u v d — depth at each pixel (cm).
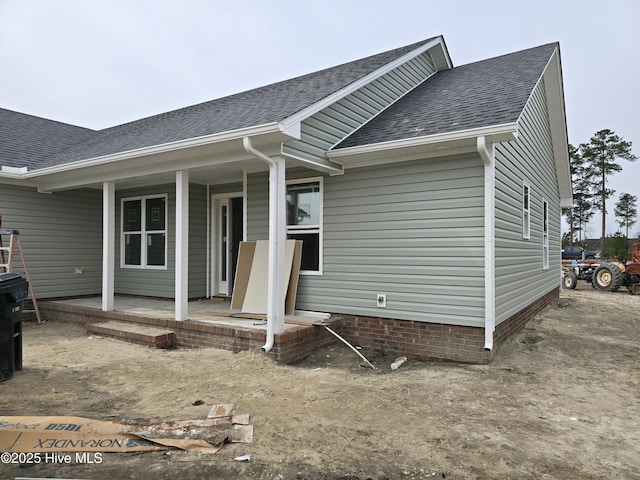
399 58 885
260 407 422
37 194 983
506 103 639
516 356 636
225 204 998
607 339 772
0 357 491
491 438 357
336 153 669
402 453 327
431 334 640
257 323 680
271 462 310
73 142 1213
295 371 562
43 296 989
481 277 600
